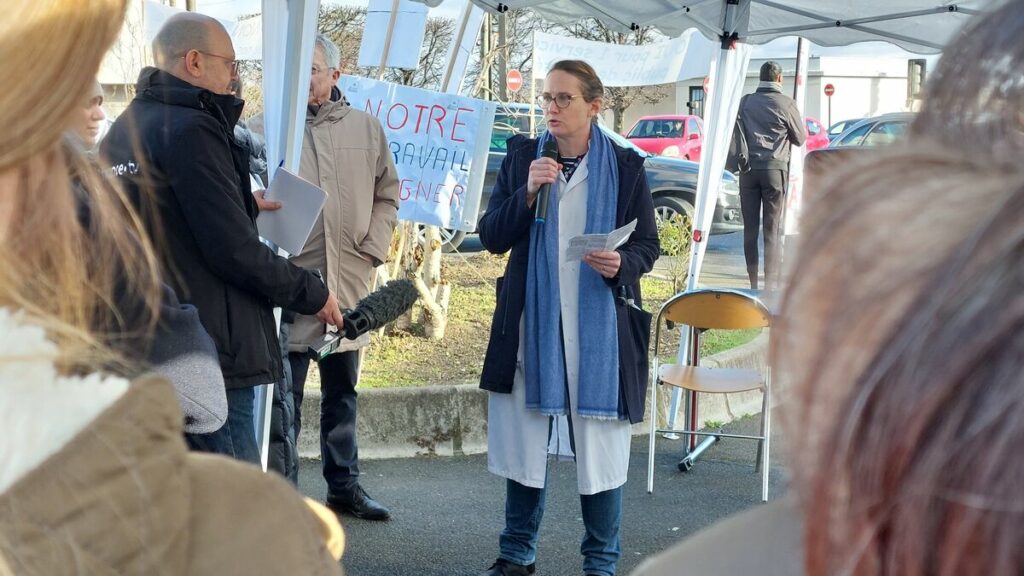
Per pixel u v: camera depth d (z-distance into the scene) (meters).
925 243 0.53
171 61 3.03
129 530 0.71
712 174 5.65
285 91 3.69
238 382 3.04
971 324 0.48
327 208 4.32
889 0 5.30
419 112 5.71
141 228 0.86
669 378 4.95
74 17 0.68
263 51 3.71
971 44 0.58
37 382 0.71
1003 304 0.47
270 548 0.81
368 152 4.43
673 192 12.06
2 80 0.66
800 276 0.59
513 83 13.20
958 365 0.48
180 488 0.76
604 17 5.82
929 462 0.49
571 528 4.53
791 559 0.82
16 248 0.72
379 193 4.51
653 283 9.04
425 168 5.71
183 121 2.90
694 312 4.79
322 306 3.23
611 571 3.76
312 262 4.33
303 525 0.85
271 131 3.72
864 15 5.56
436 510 4.66
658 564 0.90
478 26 6.47
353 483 4.53
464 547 4.28
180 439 0.77
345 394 4.46
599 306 3.61
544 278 3.64
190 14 3.11
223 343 3.00
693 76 10.30
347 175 4.36
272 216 3.51
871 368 0.52
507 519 3.89
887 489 0.51
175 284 2.94
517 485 3.82
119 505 0.70
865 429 0.52
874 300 0.53
